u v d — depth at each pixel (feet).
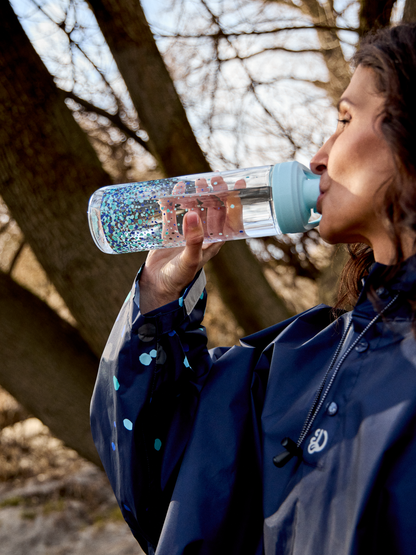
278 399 2.70
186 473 2.84
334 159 2.43
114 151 11.35
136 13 8.19
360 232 2.45
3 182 7.95
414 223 2.15
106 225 3.58
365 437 2.07
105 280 8.07
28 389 9.18
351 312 2.76
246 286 8.80
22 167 7.84
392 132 2.17
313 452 2.28
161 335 2.97
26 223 8.08
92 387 9.27
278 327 3.35
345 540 1.98
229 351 3.28
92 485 19.29
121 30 8.17
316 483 2.21
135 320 2.96
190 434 2.98
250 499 2.81
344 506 2.06
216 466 2.83
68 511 18.24
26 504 18.66
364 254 3.15
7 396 18.66
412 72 2.24
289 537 2.27
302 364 2.77
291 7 10.55
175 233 3.48
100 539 16.96
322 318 3.19
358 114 2.38
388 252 2.37
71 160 7.99
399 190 2.19
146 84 8.16
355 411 2.19
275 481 2.43
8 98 7.73
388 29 2.47
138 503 2.98
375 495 1.96
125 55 8.20
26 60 7.87
